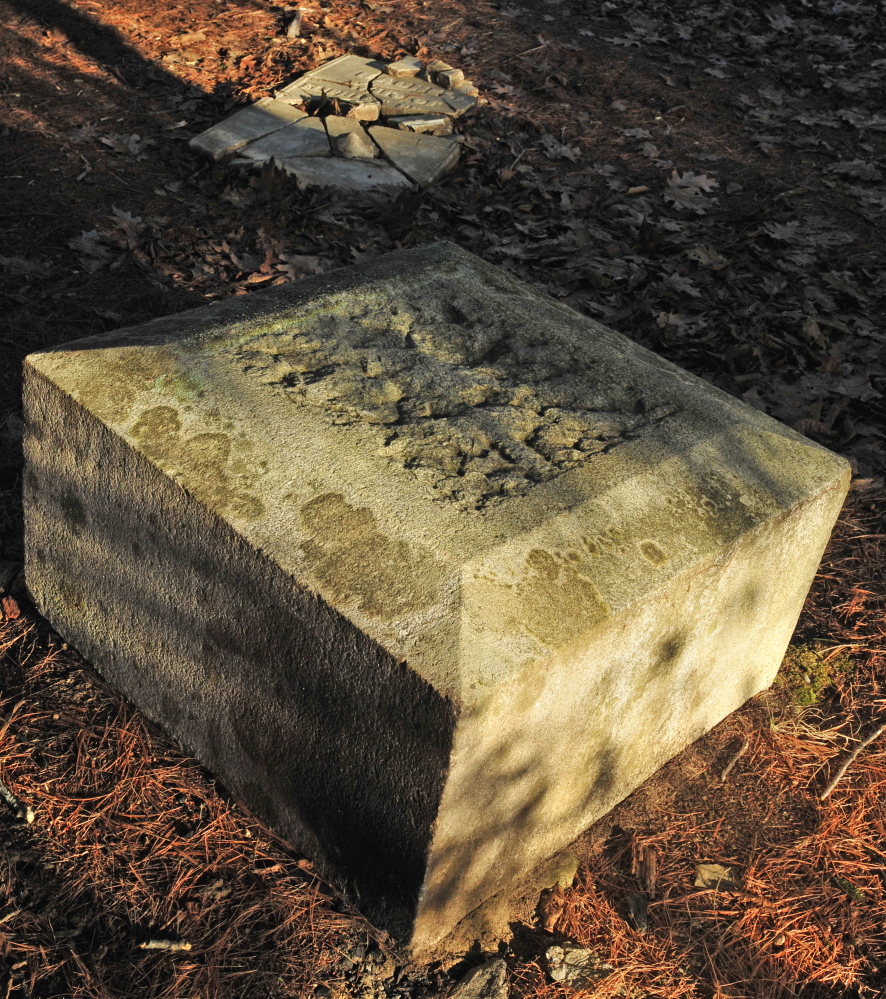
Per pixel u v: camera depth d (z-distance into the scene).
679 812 2.50
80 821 2.32
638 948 2.21
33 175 4.94
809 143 5.98
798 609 2.69
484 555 1.97
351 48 6.60
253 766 2.28
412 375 2.47
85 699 2.61
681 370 2.75
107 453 2.29
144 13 6.73
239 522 2.04
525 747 1.98
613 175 5.54
